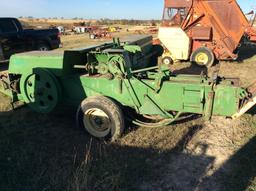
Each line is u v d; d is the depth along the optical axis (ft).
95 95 17.90
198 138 17.88
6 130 19.06
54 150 16.60
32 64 19.40
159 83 16.37
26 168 14.83
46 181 13.80
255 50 52.24
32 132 18.85
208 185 13.52
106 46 19.72
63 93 19.01
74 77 18.34
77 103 18.90
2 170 14.67
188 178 14.03
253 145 16.93
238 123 19.88
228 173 14.34
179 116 18.57
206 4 38.65
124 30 146.51
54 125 19.83
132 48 20.24
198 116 20.63
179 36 39.93
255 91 15.71
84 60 19.69
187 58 40.57
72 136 18.24
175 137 17.72
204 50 38.86
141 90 16.96
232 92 15.30
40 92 18.86
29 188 13.37
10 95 21.25
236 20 38.32
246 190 12.98
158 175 14.21
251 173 14.14
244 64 39.83
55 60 18.42
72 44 76.89
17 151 16.43
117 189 13.16
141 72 17.83
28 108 22.71
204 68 38.34
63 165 15.05
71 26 193.16
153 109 17.02
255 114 21.09
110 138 17.37
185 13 39.58
